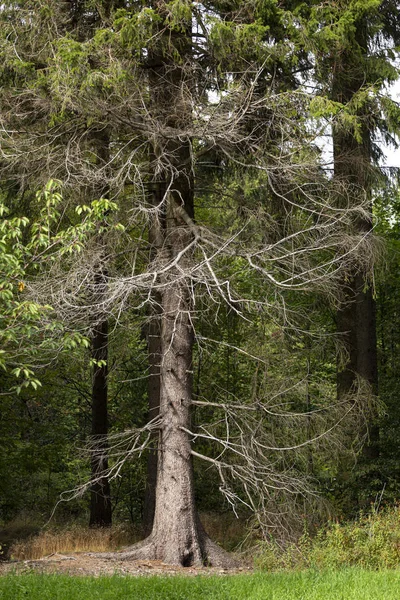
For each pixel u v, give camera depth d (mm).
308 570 10117
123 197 13203
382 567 10516
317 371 18750
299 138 12586
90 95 11781
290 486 13375
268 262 12617
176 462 13336
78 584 9031
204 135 12250
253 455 13352
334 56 13094
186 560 13008
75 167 12328
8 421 17953
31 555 15062
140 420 20359
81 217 13555
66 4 13156
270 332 15062
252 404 13516
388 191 15344
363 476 16719
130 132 13391
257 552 12758
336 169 14109
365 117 13578
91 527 17812
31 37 12750
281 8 12945
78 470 22859
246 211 13688
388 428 16953
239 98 12219
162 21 12461
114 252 12867
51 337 10344
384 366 21281
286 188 13578
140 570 12117
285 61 12945
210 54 13039
